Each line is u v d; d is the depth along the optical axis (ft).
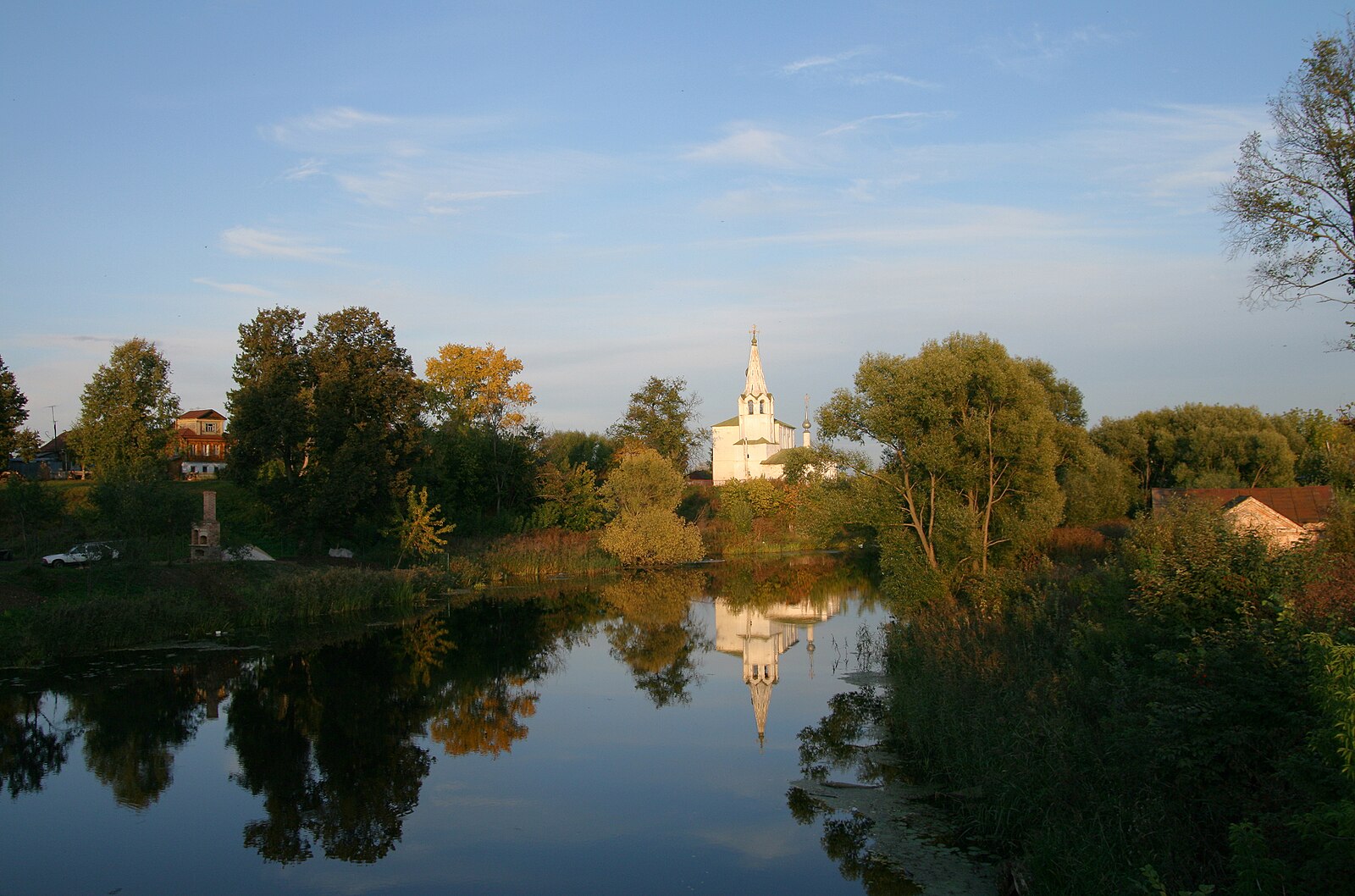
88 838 43.52
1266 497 111.55
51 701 70.23
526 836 43.29
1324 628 33.09
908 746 55.31
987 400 90.99
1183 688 32.53
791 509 226.79
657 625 111.75
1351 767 23.15
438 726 64.03
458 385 210.38
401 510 144.15
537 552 169.37
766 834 42.65
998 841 38.99
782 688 73.10
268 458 136.26
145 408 188.65
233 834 43.96
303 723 64.75
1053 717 39.37
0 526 128.77
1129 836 30.81
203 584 105.91
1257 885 23.27
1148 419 207.00
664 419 289.74
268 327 144.36
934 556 89.81
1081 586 55.62
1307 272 55.67
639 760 55.21
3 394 140.97
